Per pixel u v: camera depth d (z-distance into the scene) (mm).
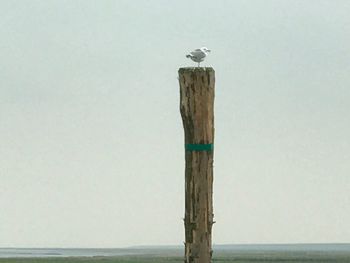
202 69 13992
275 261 163500
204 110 14000
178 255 188500
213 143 14141
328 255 183625
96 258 166875
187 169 14109
